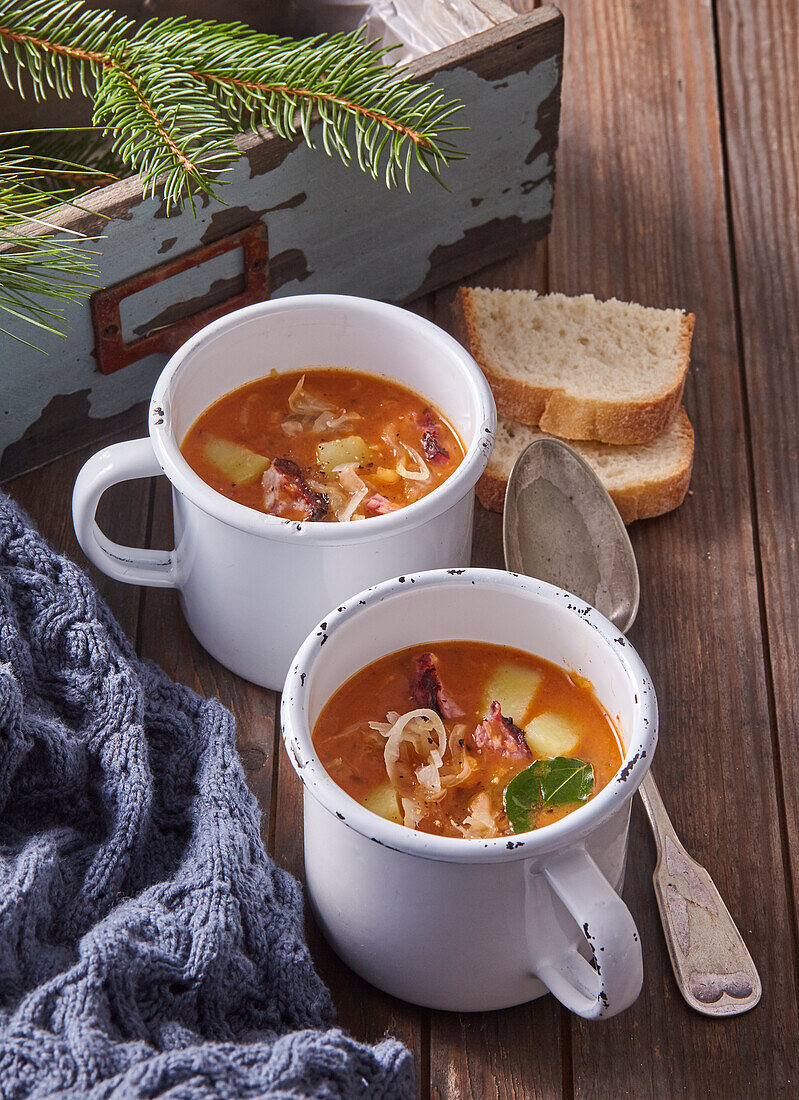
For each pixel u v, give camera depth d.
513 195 0.98
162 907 0.76
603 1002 0.74
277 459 0.85
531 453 0.88
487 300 0.96
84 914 0.77
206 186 0.84
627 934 0.73
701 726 0.86
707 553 0.90
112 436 0.93
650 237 1.01
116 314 0.89
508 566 0.86
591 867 0.74
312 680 0.77
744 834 0.83
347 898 0.76
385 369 0.88
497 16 0.95
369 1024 0.79
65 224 0.86
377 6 0.99
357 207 0.93
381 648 0.80
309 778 0.75
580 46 1.08
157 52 0.85
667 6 1.10
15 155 0.90
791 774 0.85
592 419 0.91
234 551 0.82
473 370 0.85
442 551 0.83
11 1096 0.72
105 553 0.85
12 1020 0.73
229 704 0.86
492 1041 0.78
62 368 0.89
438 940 0.76
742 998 0.79
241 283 0.93
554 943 0.76
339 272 0.95
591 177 1.03
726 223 1.02
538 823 0.76
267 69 0.86
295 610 0.83
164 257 0.89
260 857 0.79
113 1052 0.73
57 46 0.85
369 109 0.86
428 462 0.86
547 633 0.80
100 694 0.81
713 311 0.98
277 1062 0.73
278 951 0.77
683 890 0.81
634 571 0.88
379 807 0.78
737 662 0.88
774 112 1.06
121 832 0.78
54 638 0.82
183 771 0.81
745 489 0.92
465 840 0.73
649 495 0.90
